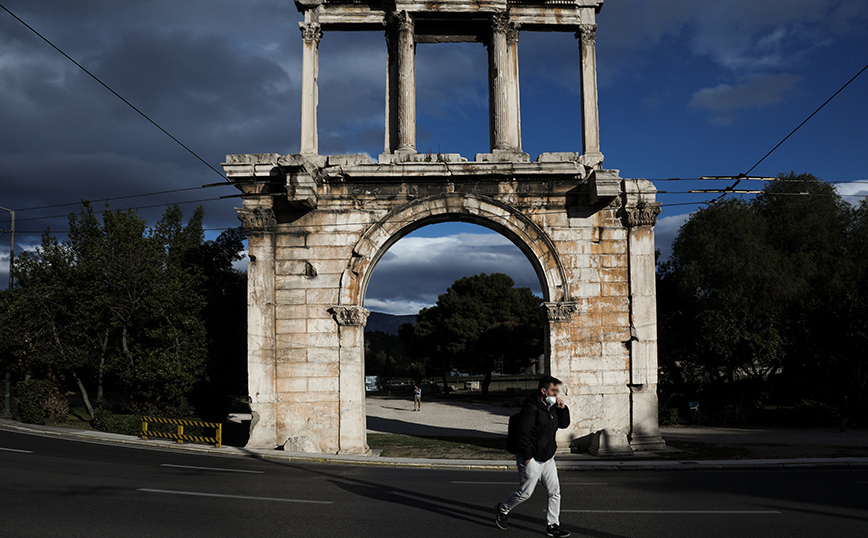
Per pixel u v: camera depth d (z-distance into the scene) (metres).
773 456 19.94
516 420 8.88
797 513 10.45
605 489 13.37
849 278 34.16
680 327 35.34
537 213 21.45
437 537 8.48
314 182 20.27
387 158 21.66
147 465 15.36
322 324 21.05
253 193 21.33
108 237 27.73
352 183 21.48
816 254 35.88
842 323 33.44
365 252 21.25
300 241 21.39
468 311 59.00
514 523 9.45
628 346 21.05
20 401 27.23
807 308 34.09
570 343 20.97
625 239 21.44
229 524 8.95
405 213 21.38
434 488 12.92
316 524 9.08
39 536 8.04
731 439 26.73
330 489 12.39
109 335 28.86
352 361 20.88
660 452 20.23
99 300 26.14
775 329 32.84
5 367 29.31
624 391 20.88
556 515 8.62
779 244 37.06
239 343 28.67
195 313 26.52
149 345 27.50
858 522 9.76
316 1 22.62
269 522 9.14
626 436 20.47
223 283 29.64
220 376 27.16
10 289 29.77
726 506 11.11
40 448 18.20
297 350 20.97
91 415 28.80
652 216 21.25
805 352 33.22
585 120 22.41
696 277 34.38
